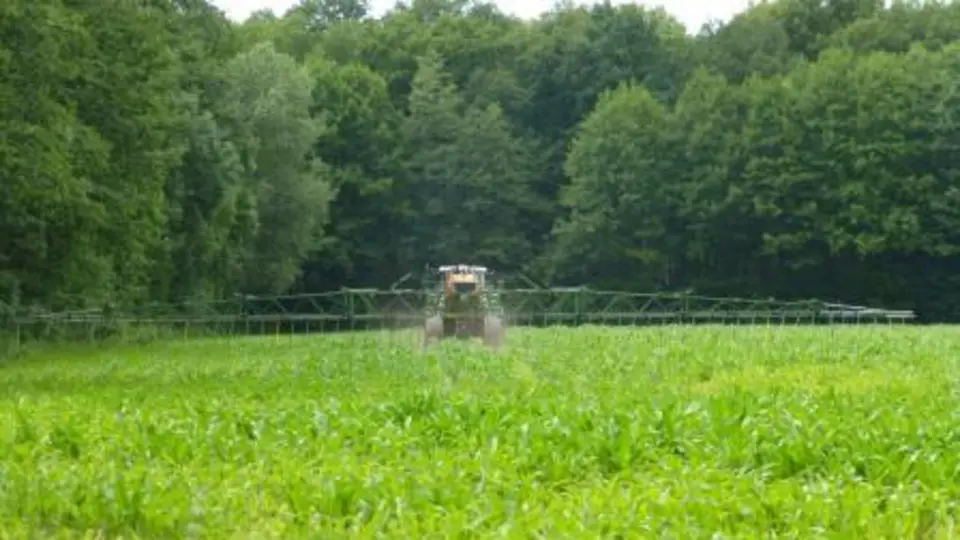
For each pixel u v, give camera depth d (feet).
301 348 224.53
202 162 370.73
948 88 448.24
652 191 485.97
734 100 477.77
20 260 232.73
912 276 459.32
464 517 55.83
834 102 455.22
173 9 230.27
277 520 57.77
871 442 72.43
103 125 194.90
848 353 180.34
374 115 528.22
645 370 152.66
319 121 453.17
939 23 537.24
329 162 520.83
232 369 170.60
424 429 84.17
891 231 444.96
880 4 579.07
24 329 275.39
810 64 495.00
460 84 599.57
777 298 477.36
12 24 152.97
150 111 203.00
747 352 181.06
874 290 462.60
